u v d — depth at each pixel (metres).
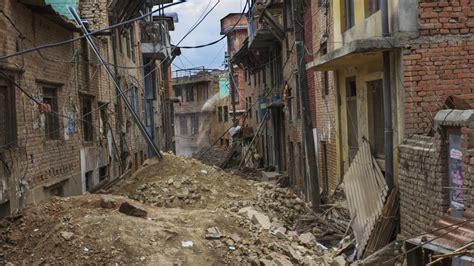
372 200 9.60
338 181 13.64
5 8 9.16
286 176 23.62
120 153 19.47
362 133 11.47
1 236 7.71
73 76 13.45
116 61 18.86
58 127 12.21
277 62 26.41
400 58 8.97
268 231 9.58
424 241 6.41
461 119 6.70
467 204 6.49
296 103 20.62
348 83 12.76
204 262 7.37
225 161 37.06
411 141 8.65
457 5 8.86
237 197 13.30
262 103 32.03
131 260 7.10
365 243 8.98
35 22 10.78
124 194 12.90
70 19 12.79
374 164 10.09
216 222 8.77
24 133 9.94
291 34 21.50
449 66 8.88
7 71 9.28
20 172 9.60
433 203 7.64
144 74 30.27
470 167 6.46
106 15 17.31
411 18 8.86
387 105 9.41
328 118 15.33
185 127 60.72
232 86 41.16
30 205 8.92
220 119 53.31
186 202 12.49
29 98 10.22
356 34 11.48
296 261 8.41
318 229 11.36
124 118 20.73
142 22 28.20
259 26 26.98
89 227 7.68
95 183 15.27
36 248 7.38
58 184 11.93
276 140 28.00
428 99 8.88
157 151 14.73
